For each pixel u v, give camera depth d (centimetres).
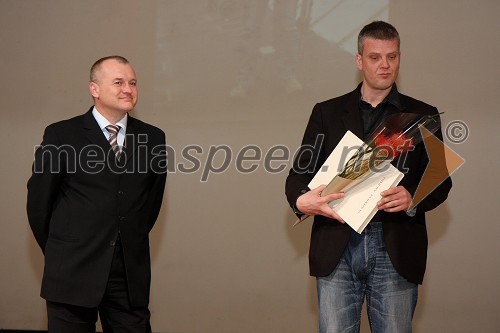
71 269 307
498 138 433
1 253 485
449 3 434
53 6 472
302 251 457
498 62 431
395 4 439
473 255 439
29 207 317
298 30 450
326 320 300
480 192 437
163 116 465
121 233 314
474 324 440
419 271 294
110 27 468
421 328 446
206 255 466
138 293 320
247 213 461
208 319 468
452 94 436
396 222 293
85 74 471
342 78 446
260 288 462
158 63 464
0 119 480
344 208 286
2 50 477
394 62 298
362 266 293
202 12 459
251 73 456
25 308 485
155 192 338
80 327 317
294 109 452
